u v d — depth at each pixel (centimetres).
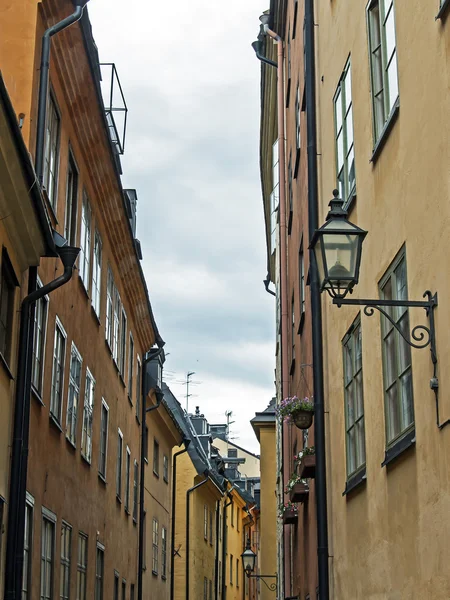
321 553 1170
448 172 692
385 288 905
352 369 1071
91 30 1452
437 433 711
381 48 941
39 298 1247
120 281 2262
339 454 1141
